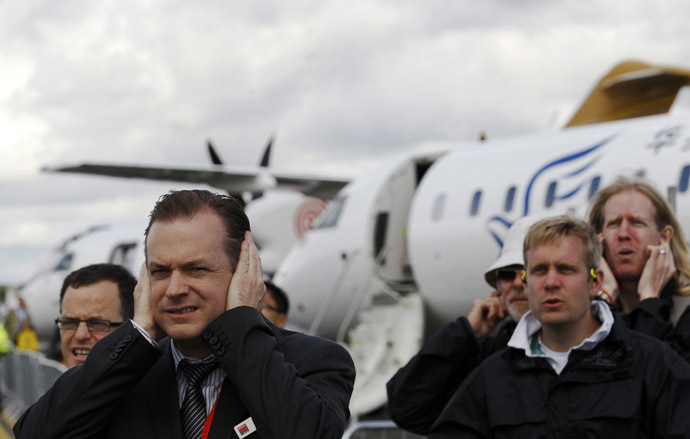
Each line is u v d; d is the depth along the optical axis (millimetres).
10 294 36875
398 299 13797
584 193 11156
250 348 2574
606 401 3357
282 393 2514
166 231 2625
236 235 2709
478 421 3639
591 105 18000
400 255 14383
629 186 4434
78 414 2592
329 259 14852
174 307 2607
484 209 12406
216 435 2578
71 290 4223
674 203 10250
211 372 2707
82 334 4168
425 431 4480
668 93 17031
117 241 24797
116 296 4215
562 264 3475
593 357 3441
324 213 15609
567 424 3383
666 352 3416
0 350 17266
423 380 4348
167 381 2719
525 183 11984
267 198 23484
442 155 14344
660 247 4246
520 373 3564
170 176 22812
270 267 22750
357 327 14336
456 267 12781
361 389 13344
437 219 13102
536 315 3543
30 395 13141
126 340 2656
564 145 11953
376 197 14344
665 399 3318
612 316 3510
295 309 15602
